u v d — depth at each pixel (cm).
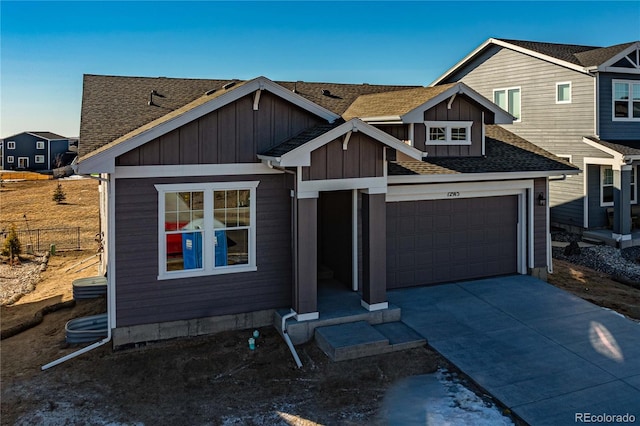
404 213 1302
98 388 848
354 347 934
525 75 2252
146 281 992
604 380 844
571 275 1562
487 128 1836
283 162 954
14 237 1969
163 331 1012
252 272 1071
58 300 1377
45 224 2900
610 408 760
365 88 1886
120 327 983
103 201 1439
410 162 1345
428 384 848
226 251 1057
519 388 820
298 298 1019
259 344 1003
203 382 866
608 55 1991
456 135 1460
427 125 1408
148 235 987
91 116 1252
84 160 903
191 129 1004
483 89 2472
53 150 7288
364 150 1054
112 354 966
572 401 780
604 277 1569
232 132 1040
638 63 2025
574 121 2056
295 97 1073
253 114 1059
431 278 1344
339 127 989
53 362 936
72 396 823
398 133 1409
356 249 1216
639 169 2188
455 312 1142
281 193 1086
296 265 1023
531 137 2247
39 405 796
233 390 840
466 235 1374
